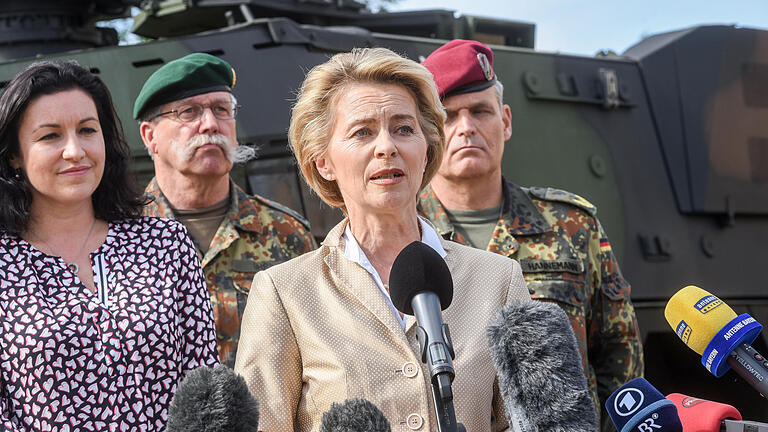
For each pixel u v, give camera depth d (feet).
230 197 12.73
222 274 12.07
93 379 7.98
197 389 5.59
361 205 7.66
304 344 7.45
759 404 21.84
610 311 12.42
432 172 8.18
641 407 6.64
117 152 9.11
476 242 12.29
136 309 8.25
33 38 18.71
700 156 23.38
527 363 5.76
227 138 12.29
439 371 5.57
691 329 7.11
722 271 23.61
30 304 8.06
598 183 21.85
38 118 8.36
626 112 22.77
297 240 12.82
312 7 20.85
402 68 7.63
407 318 7.44
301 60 18.11
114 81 16.84
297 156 8.16
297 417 7.52
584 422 5.68
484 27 22.59
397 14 21.86
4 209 8.40
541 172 21.02
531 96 21.25
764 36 24.85
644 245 22.25
